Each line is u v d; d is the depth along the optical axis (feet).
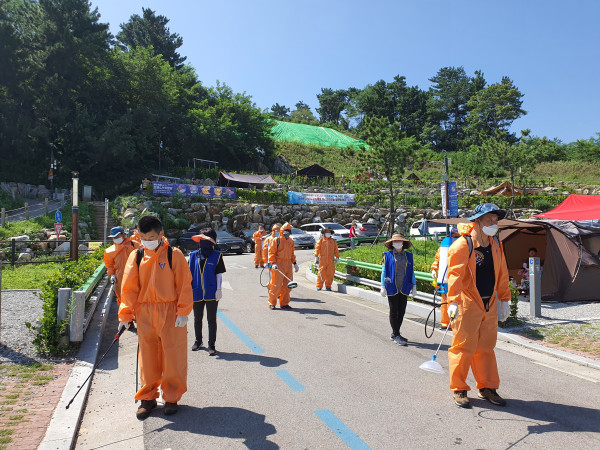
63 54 128.67
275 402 14.99
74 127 130.41
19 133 121.90
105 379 17.75
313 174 160.76
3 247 59.41
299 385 16.58
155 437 12.59
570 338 23.80
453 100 328.70
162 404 15.14
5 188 116.37
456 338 14.74
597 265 33.96
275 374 17.83
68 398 15.12
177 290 14.10
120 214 95.96
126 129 136.36
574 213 50.16
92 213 96.78
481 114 288.30
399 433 12.65
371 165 78.59
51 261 54.49
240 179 135.85
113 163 140.15
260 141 195.21
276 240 31.83
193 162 179.63
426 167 214.28
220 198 112.88
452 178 180.75
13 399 15.06
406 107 335.06
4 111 120.37
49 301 20.43
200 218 106.22
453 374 14.67
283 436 12.51
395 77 342.44
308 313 30.58
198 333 21.67
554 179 178.09
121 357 20.66
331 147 261.65
